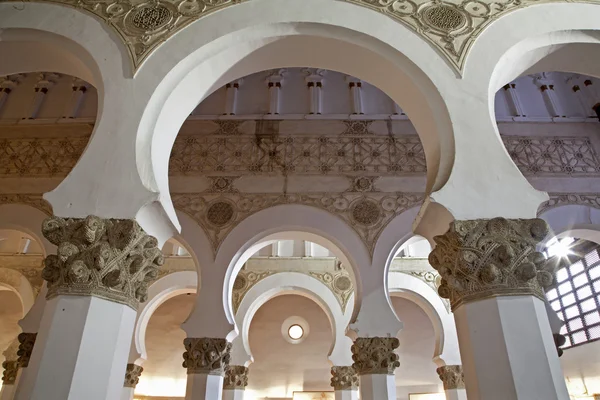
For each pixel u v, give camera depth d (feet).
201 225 15.62
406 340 26.18
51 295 6.79
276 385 25.41
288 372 25.61
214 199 16.08
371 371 13.62
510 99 17.98
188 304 26.30
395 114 17.58
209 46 8.95
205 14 9.30
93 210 7.16
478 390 6.53
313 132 17.31
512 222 7.32
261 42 9.29
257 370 25.64
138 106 8.17
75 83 18.16
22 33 9.14
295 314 26.45
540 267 7.20
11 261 21.15
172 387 24.97
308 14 9.22
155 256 7.48
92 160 7.60
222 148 17.08
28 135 17.06
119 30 9.09
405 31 9.23
